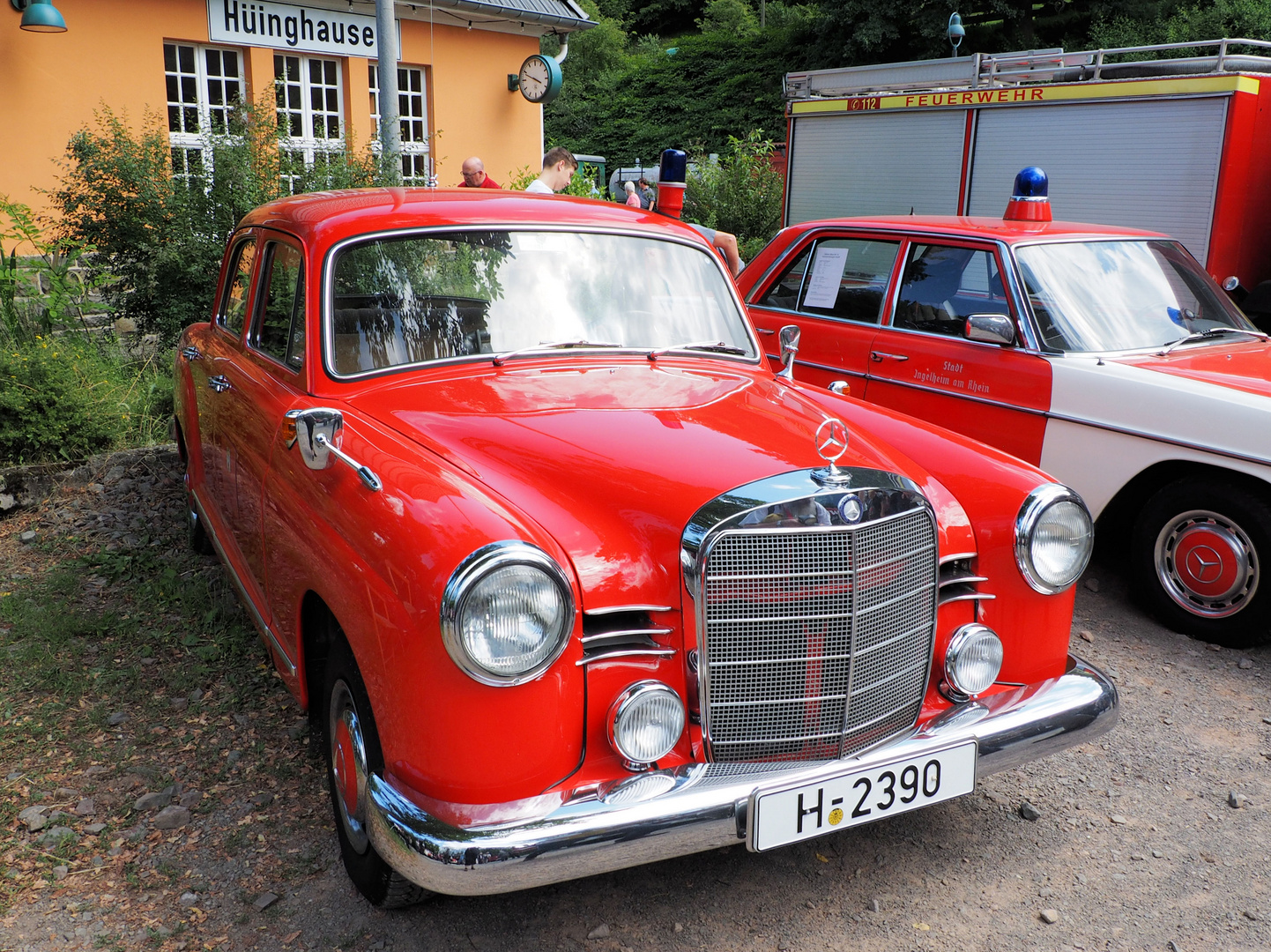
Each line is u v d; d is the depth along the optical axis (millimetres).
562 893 2744
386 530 2246
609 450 2584
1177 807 3180
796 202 10352
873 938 2596
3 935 2514
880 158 9578
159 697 3670
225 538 3885
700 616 2303
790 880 2826
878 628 2498
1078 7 32688
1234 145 7316
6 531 5234
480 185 8672
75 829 2928
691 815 2195
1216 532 4230
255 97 12227
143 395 6828
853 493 2396
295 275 3281
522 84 15008
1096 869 2885
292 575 2805
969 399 4949
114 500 5586
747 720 2412
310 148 11672
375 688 2230
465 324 3219
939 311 5176
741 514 2297
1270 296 7207
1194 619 4332
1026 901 2746
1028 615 2801
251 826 2963
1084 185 8172
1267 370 4535
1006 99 8523
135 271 7672
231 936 2535
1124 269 5098
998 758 2590
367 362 3096
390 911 2637
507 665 2061
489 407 2855
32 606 4289
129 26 11086
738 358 3582
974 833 3049
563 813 2119
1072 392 4559
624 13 59188
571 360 3266
